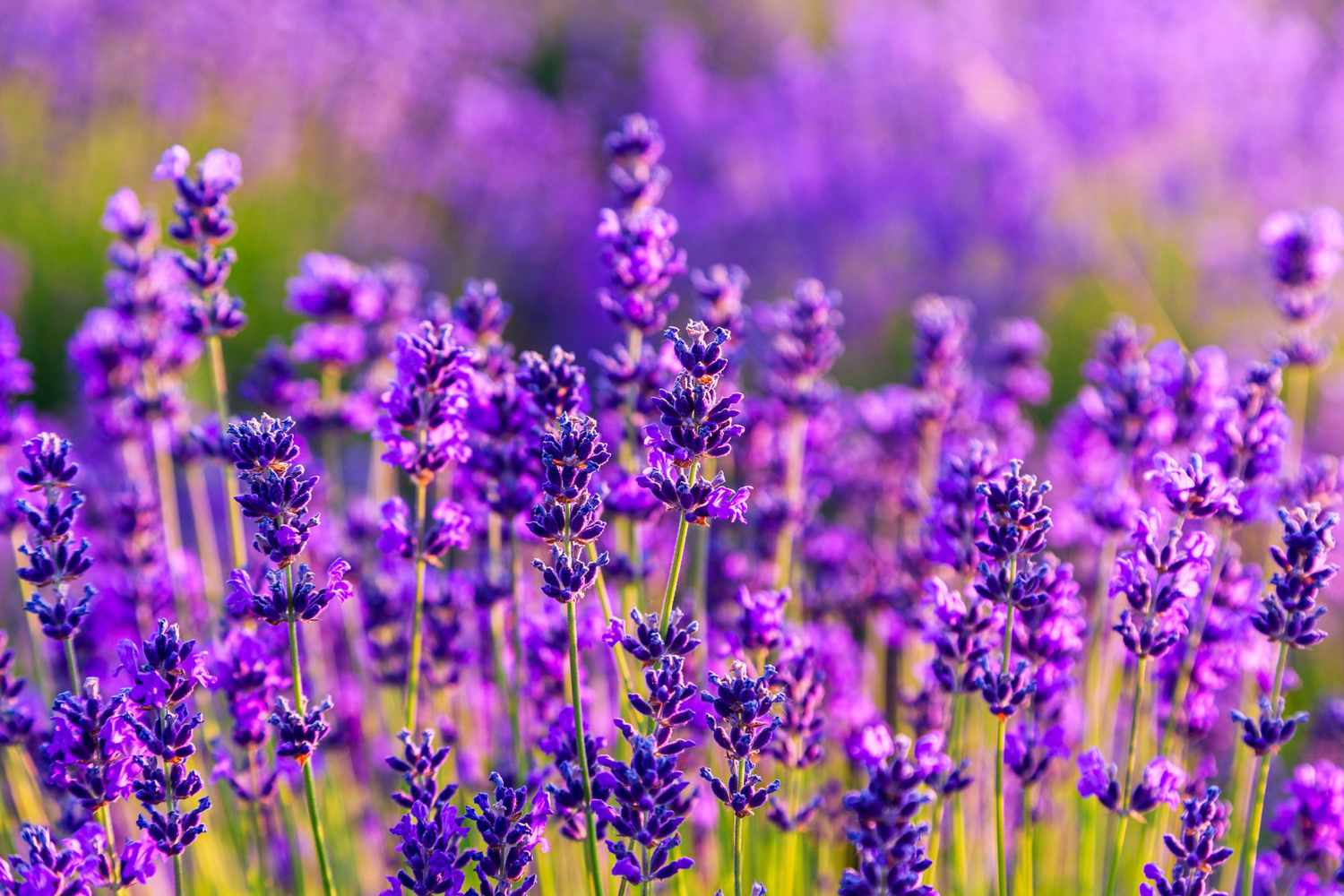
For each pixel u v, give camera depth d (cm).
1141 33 290
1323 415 194
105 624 117
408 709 107
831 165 262
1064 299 237
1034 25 307
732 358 116
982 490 102
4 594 129
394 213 289
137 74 297
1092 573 120
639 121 115
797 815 108
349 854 116
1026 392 145
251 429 101
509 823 101
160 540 118
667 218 112
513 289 276
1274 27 309
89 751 101
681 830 113
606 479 112
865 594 122
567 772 103
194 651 101
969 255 243
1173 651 111
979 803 114
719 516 101
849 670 117
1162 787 104
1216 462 111
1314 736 123
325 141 311
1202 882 102
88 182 266
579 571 101
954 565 109
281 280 254
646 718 103
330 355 122
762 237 258
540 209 289
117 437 122
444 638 114
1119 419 117
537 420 108
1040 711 107
